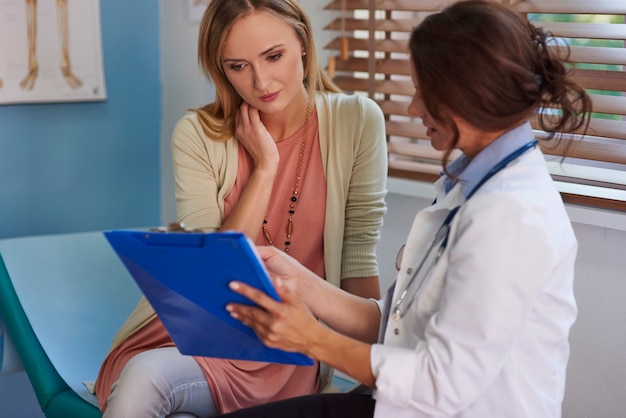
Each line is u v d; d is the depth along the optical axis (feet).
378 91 7.82
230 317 4.53
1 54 8.77
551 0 6.57
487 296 4.17
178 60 9.65
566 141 6.61
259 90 5.93
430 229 4.73
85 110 9.44
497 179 4.39
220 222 6.52
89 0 9.21
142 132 9.92
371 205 6.56
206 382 5.96
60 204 9.45
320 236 6.55
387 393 4.36
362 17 8.33
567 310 4.50
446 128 4.49
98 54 9.35
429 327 4.36
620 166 6.84
